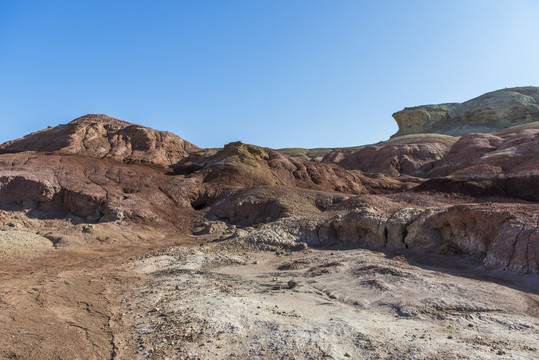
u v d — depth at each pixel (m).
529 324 9.61
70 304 12.76
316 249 24.28
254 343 8.77
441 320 10.18
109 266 20.80
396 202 31.83
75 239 28.80
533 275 14.29
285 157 58.41
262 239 25.55
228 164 50.69
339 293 13.48
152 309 12.09
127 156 60.47
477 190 38.97
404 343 8.34
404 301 11.78
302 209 35.22
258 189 40.81
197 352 8.41
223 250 24.36
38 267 20.25
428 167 72.19
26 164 42.25
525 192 37.47
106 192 38.66
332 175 55.84
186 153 72.50
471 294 12.47
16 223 32.62
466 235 19.97
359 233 25.38
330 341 8.59
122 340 9.48
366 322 10.02
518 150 47.50
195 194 43.22
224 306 11.52
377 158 80.25
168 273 18.25
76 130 63.03
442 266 18.20
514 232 16.28
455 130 103.88
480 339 8.59
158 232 34.59
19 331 9.92
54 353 8.59
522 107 100.31
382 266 15.94
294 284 14.73
